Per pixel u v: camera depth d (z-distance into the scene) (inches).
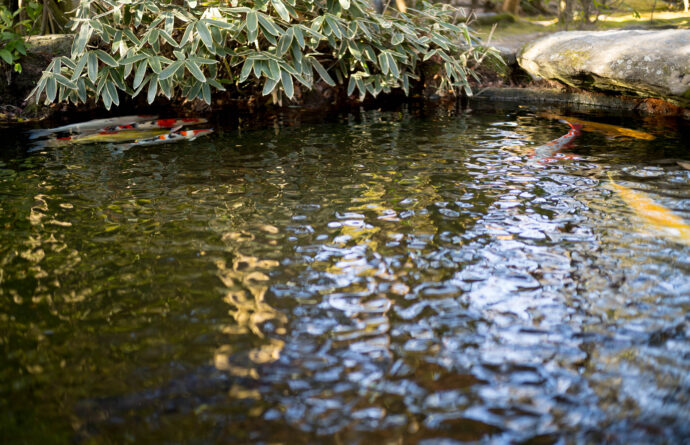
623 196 114.7
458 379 61.7
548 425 54.9
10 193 123.0
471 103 228.1
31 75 213.0
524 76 241.9
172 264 88.6
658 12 319.0
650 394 58.8
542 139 163.0
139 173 136.0
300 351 66.8
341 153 151.2
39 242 97.7
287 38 180.2
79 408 58.1
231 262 88.8
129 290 81.1
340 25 194.1
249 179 129.7
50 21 236.2
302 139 168.6
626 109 208.4
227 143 165.0
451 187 122.0
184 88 192.9
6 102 211.5
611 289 79.5
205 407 58.0
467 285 81.0
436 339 68.8
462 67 225.0
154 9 180.5
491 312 74.3
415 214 107.1
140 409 57.8
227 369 63.8
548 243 94.0
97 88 180.7
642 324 71.2
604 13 295.3
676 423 54.7
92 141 169.2
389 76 212.5
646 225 100.3
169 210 111.3
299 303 76.9
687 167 132.6
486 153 148.8
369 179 128.1
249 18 173.3
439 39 213.2
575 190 119.0
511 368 63.3
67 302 78.4
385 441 53.3
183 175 133.8
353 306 76.0
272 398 59.1
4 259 91.3
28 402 59.2
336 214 107.5
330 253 91.3
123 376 63.0
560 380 61.2
